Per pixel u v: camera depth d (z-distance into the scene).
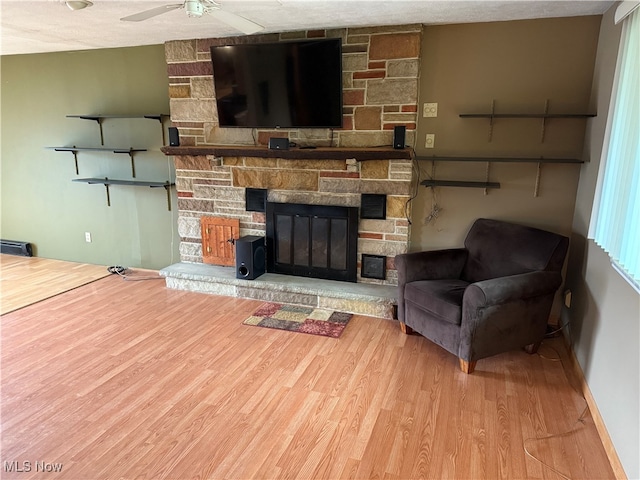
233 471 1.97
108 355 2.98
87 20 3.22
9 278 4.57
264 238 4.06
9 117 5.01
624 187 2.05
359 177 3.69
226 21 2.52
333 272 3.91
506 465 2.01
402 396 2.53
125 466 1.99
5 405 2.42
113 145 4.63
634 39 2.08
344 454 2.07
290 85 3.55
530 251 3.02
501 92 3.30
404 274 3.21
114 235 4.89
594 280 2.60
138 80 4.35
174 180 4.47
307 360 2.93
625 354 1.99
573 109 3.16
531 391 2.60
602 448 2.13
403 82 3.43
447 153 3.51
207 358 2.95
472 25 3.26
